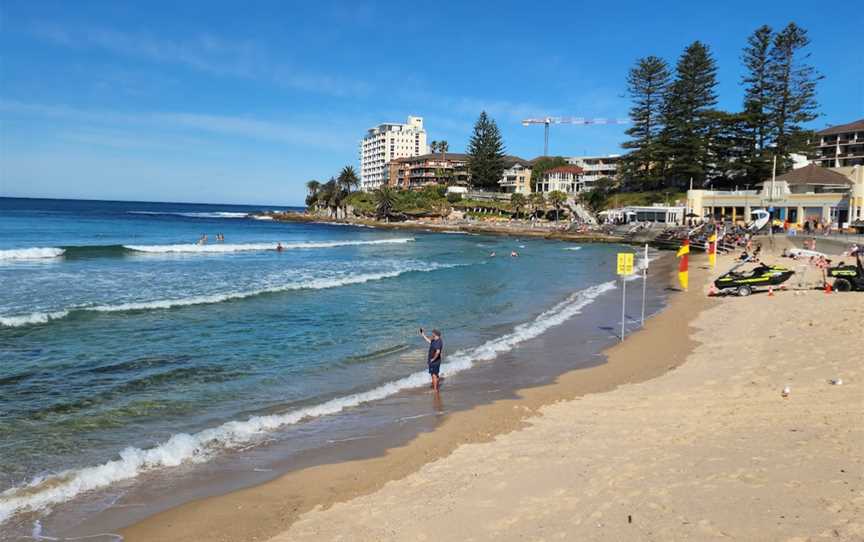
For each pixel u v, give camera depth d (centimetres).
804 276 2809
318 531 672
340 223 13562
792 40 7544
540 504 684
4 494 792
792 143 7788
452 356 1647
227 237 7288
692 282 3231
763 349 1476
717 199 7419
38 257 4041
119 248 4716
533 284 3306
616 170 11262
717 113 8275
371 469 875
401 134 19250
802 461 740
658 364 1466
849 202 6116
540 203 11569
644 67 9231
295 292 2784
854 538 535
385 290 2948
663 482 712
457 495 736
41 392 1240
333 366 1528
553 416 1083
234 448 972
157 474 867
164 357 1557
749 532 565
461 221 11569
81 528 706
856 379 1122
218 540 671
